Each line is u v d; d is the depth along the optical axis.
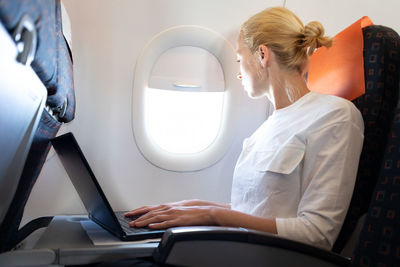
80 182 1.18
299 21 1.33
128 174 1.73
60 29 1.08
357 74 1.18
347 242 1.16
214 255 0.78
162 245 0.78
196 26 1.71
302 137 1.14
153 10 1.68
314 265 0.83
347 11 1.89
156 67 1.71
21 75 0.59
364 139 1.11
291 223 0.99
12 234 1.13
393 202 0.80
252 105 1.82
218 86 1.77
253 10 1.78
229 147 1.79
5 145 0.62
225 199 1.83
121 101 1.69
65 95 1.16
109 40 1.66
